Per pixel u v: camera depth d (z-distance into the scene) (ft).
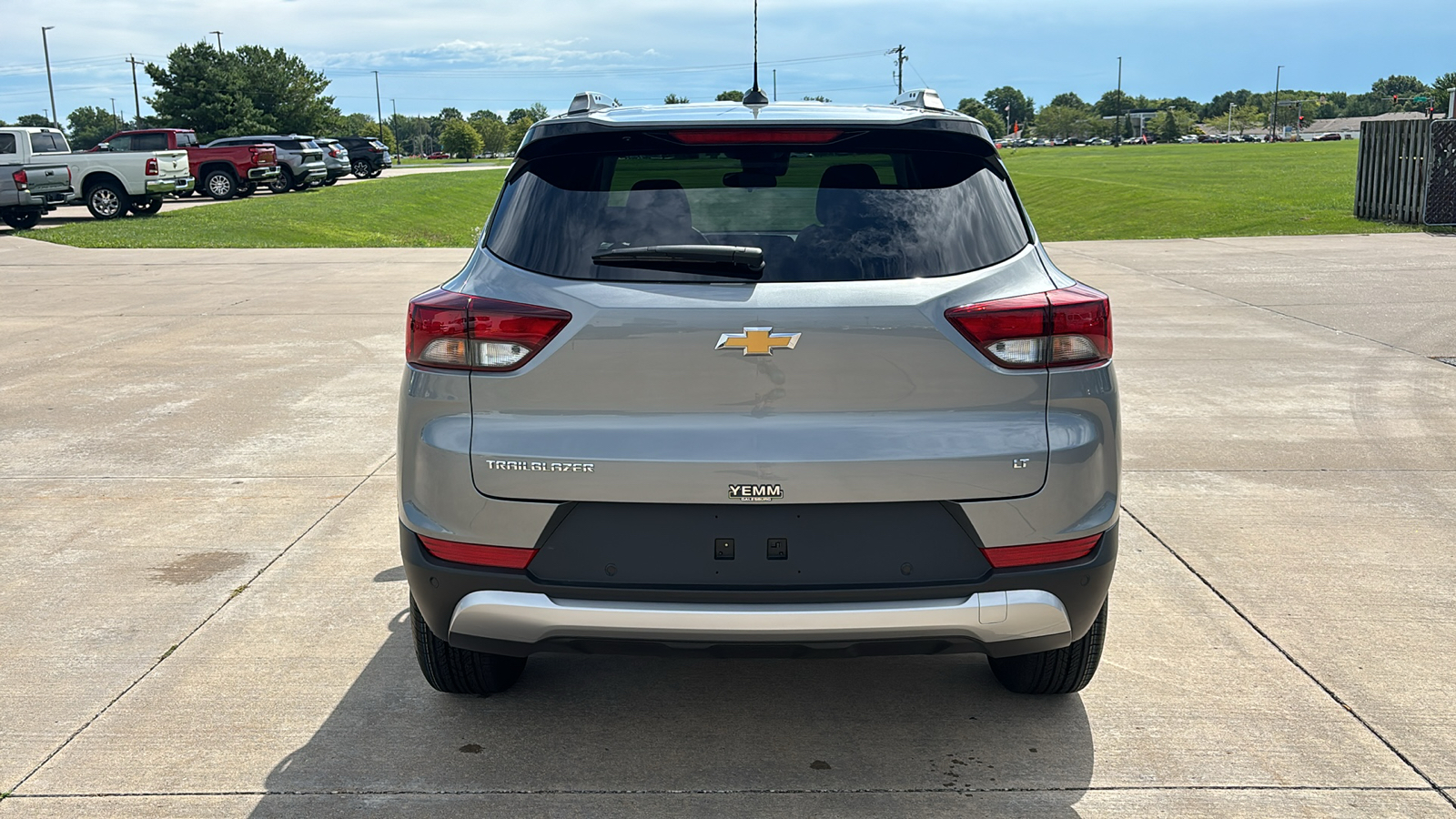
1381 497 18.56
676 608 9.17
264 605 14.28
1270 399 25.58
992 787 10.09
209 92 240.53
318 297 44.42
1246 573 15.24
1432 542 16.39
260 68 257.75
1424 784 10.11
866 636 9.18
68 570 15.52
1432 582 14.87
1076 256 57.31
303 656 12.82
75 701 11.75
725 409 9.09
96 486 19.48
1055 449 9.27
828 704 11.73
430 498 9.50
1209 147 353.31
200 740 10.94
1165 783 10.16
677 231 9.45
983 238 9.63
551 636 9.41
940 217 9.63
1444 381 27.25
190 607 14.21
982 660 12.84
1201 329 35.06
